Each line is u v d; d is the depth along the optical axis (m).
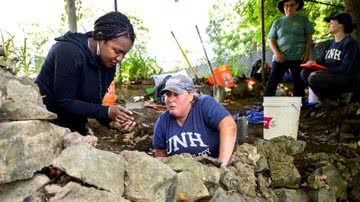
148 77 8.15
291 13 6.21
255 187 2.66
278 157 2.97
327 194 3.01
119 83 7.49
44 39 6.42
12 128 1.54
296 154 3.37
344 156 3.62
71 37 2.41
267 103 3.88
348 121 4.53
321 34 9.91
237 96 7.18
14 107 1.61
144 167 1.86
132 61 8.17
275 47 6.22
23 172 1.55
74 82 2.39
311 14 10.00
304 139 4.35
